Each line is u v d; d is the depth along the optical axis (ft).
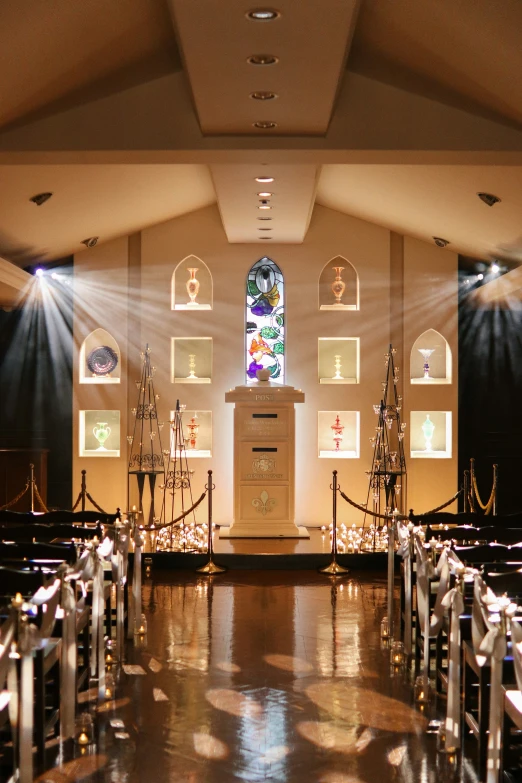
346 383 43.60
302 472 43.55
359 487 43.45
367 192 37.76
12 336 43.83
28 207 33.04
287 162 26.61
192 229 43.62
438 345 44.19
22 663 14.14
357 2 17.80
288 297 43.65
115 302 43.50
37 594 15.69
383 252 43.60
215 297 43.60
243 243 43.65
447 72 23.24
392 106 25.03
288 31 18.71
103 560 22.50
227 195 33.71
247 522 40.32
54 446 43.98
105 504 43.37
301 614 27.94
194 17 18.01
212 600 29.86
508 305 44.42
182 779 15.55
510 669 14.96
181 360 44.62
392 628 25.09
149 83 25.05
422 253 43.47
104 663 21.76
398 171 32.94
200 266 44.34
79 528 23.67
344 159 26.21
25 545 20.95
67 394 43.96
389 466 42.88
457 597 17.35
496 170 29.01
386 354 43.57
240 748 16.96
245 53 19.83
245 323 43.75
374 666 22.38
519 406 44.42
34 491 35.96
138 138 25.04
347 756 16.63
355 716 18.74
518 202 31.24
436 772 15.96
